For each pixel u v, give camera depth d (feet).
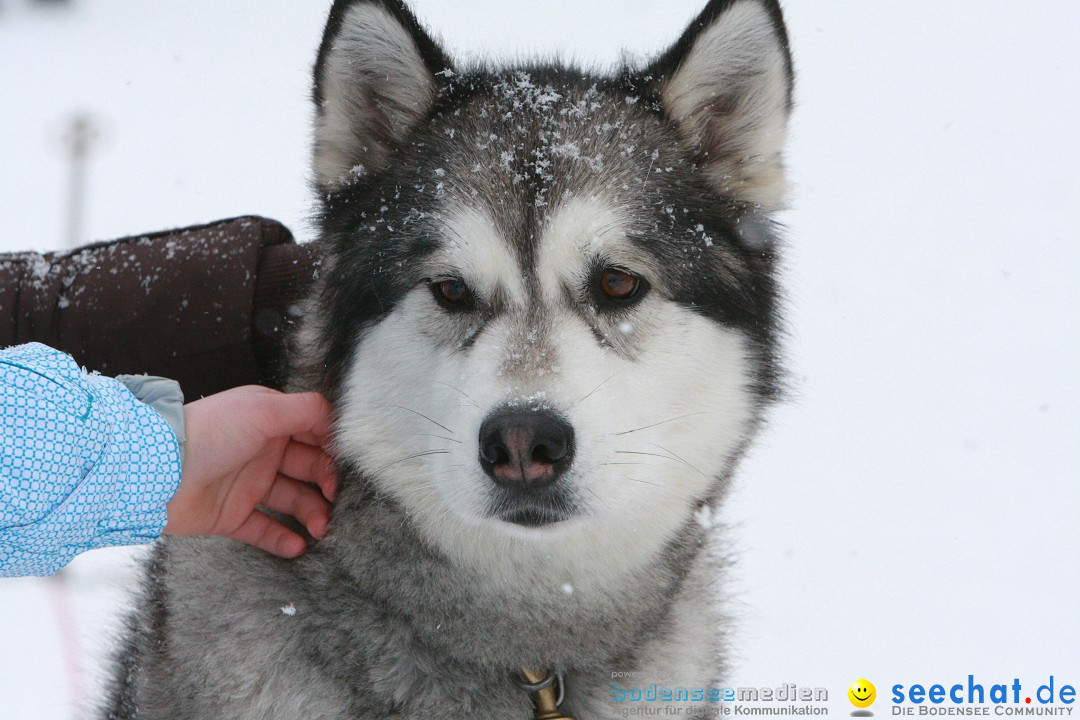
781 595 17.34
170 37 41.88
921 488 19.72
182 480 9.80
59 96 36.24
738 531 14.60
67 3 44.62
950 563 18.01
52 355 8.71
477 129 11.09
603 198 10.47
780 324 12.00
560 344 9.96
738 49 11.39
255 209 28.09
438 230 10.44
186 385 12.44
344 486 10.91
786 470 20.08
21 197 29.71
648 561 11.14
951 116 30.96
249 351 12.34
